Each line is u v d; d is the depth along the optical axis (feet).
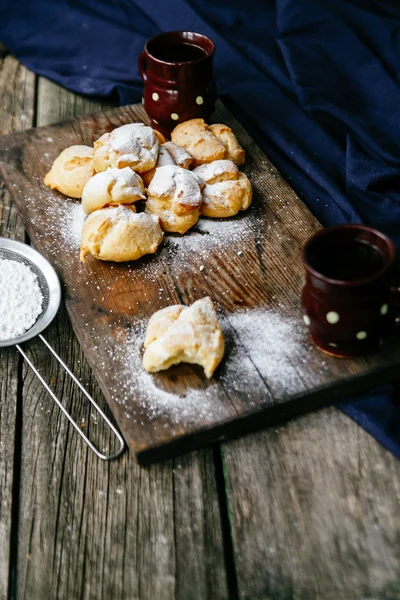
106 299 2.98
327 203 3.41
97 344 2.84
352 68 3.86
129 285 3.01
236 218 3.23
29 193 3.37
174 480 2.62
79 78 4.05
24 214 3.28
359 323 2.64
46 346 2.95
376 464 2.62
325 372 2.72
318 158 3.60
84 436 2.69
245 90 3.85
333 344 2.72
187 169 3.29
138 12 4.18
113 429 2.70
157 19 4.12
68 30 4.22
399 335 2.79
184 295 2.97
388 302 2.66
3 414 2.78
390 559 2.44
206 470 2.64
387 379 2.77
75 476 2.63
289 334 2.83
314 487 2.58
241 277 3.02
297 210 3.26
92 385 2.85
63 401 2.80
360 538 2.48
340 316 2.63
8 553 2.49
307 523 2.51
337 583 2.41
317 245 2.69
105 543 2.51
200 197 3.14
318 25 3.97
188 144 3.33
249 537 2.50
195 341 2.70
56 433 2.73
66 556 2.49
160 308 2.94
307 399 2.70
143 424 2.63
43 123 3.89
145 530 2.53
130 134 3.23
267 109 3.77
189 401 2.68
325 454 2.64
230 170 3.22
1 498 2.60
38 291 3.01
